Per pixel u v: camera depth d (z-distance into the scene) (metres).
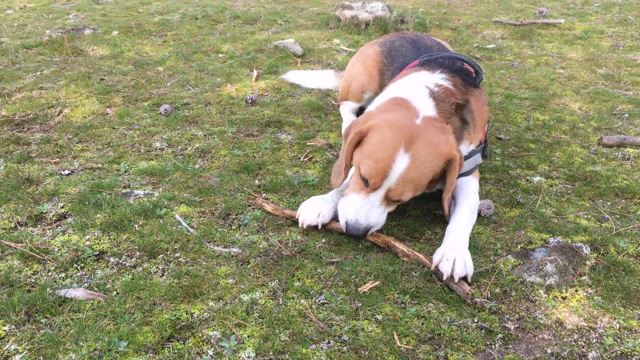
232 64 1.87
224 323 1.02
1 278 1.06
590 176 1.39
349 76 1.55
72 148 1.39
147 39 2.06
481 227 1.24
